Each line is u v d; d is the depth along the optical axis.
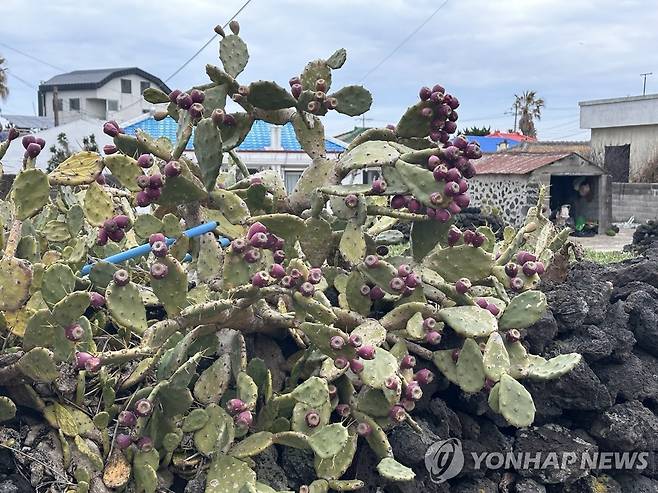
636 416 3.44
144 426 2.45
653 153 22.42
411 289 3.02
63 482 2.38
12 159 21.69
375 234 3.92
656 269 4.11
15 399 2.59
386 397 2.68
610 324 3.68
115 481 2.40
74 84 43.03
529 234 4.04
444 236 3.29
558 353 3.48
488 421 3.38
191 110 2.92
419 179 2.73
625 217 21.94
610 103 23.12
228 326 2.71
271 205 3.19
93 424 2.53
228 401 2.67
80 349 2.69
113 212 3.29
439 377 3.29
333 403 2.83
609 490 3.40
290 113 3.35
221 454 2.51
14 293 2.40
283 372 3.11
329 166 3.29
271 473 2.76
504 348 2.82
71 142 22.80
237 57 3.41
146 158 2.88
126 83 43.62
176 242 2.88
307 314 2.62
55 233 3.70
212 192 2.91
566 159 18.14
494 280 3.42
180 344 2.49
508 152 20.56
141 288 3.21
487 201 18.84
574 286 3.81
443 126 3.19
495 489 3.26
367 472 2.96
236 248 2.53
